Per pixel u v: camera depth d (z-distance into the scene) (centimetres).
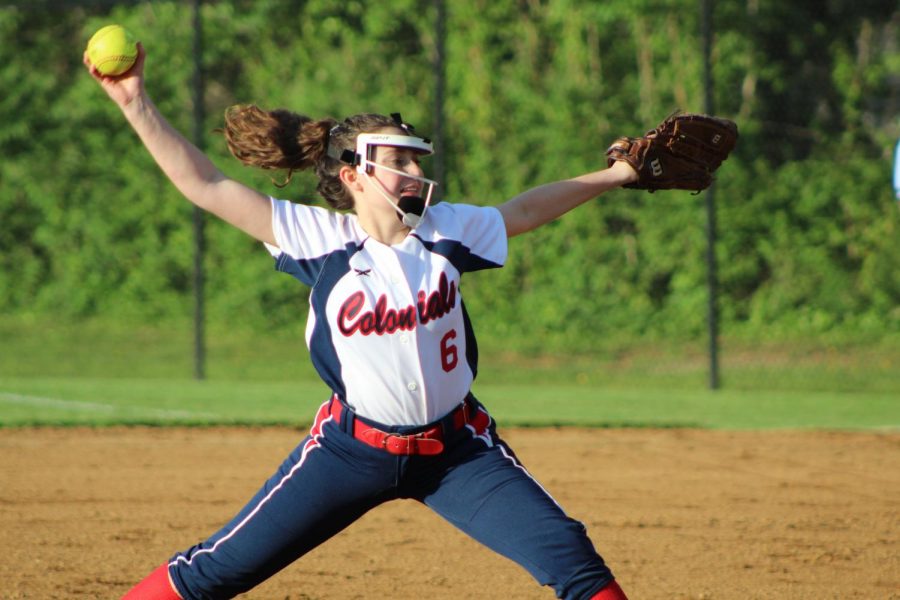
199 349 4309
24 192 5834
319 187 1123
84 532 2016
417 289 1062
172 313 5700
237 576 1115
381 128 1088
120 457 2723
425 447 1077
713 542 1977
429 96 5316
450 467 1098
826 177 5178
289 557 1120
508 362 4897
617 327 5178
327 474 1091
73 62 5838
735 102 5256
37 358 4869
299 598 1645
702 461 2731
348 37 5375
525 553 1055
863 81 5328
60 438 2969
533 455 2803
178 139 1053
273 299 5447
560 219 5209
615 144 1195
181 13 5500
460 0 5256
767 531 2053
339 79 5353
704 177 1204
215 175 1069
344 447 1086
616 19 5162
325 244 1076
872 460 2747
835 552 1911
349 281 1062
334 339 1068
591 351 5081
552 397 3988
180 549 1908
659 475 2558
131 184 5734
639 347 5109
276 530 1098
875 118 5462
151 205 5712
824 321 5153
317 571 1795
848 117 5312
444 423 1084
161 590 1122
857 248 5178
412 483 1102
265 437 3020
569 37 5209
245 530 1105
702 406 3781
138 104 1035
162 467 2609
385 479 1090
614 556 1884
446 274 1073
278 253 1082
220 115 5444
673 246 5156
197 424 3186
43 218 5847
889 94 5447
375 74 5347
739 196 5156
